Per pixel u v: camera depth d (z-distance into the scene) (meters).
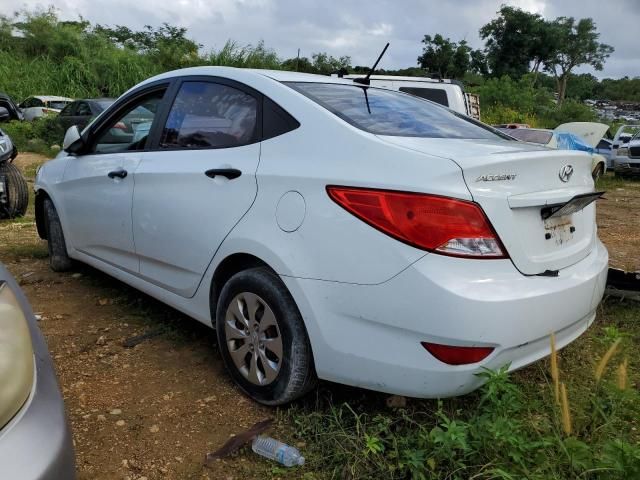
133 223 3.61
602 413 2.41
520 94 35.25
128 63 28.42
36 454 1.47
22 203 7.32
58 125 17.62
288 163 2.70
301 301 2.54
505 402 2.35
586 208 2.99
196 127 3.34
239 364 2.93
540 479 2.11
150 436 2.64
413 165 2.34
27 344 1.68
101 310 4.14
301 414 2.77
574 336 2.71
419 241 2.25
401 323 2.29
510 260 2.36
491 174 2.34
